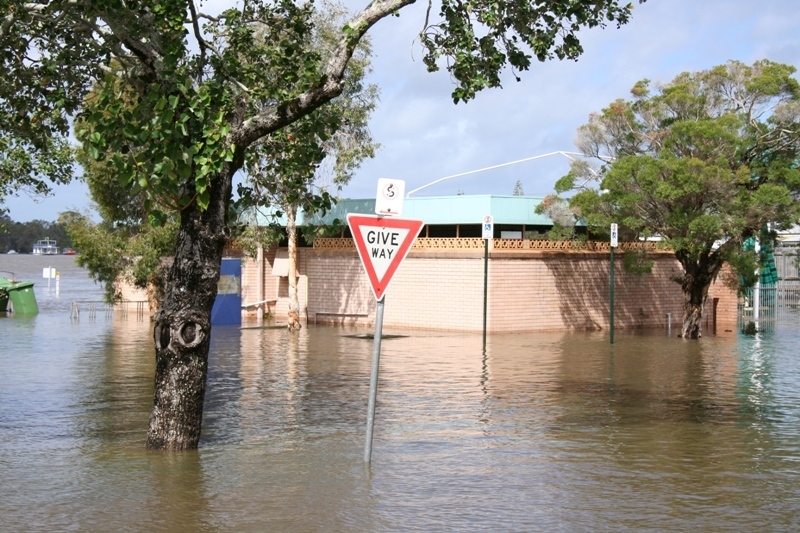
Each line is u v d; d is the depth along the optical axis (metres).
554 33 12.17
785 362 22.53
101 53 12.28
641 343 28.03
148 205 10.46
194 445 11.43
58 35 12.41
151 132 10.02
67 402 15.45
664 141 29.28
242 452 11.30
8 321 36.94
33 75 12.68
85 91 12.91
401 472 10.25
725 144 28.41
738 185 29.03
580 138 31.83
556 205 32.31
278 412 14.52
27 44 12.56
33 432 12.67
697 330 30.30
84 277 110.00
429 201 34.19
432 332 32.16
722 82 29.89
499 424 13.45
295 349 25.55
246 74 12.59
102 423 13.42
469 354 24.28
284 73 12.80
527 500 9.09
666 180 28.91
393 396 16.33
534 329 32.94
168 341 11.33
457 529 8.09
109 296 37.94
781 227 29.20
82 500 9.04
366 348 25.86
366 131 33.75
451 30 12.20
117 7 10.95
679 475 10.20
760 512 8.68
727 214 28.64
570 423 13.58
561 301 33.72
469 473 10.24
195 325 11.23
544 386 17.83
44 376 18.98
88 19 11.51
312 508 8.76
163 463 10.63
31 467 10.44
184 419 11.36
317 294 37.41
